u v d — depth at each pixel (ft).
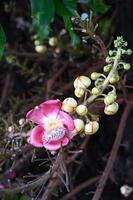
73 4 2.90
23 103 3.89
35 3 2.79
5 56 4.29
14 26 4.54
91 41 3.55
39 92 4.14
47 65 4.37
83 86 2.49
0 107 4.02
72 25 3.08
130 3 3.67
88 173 4.11
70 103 2.42
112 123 4.01
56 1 2.90
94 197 3.04
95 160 4.07
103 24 3.94
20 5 4.42
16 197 2.85
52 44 4.01
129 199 3.97
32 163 3.27
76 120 2.42
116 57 2.49
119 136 3.38
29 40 4.53
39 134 2.45
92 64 3.91
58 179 3.20
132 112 3.78
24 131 2.75
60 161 2.63
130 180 3.95
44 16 2.80
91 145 4.09
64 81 4.27
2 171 3.33
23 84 4.51
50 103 2.42
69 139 2.45
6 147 2.73
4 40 2.81
